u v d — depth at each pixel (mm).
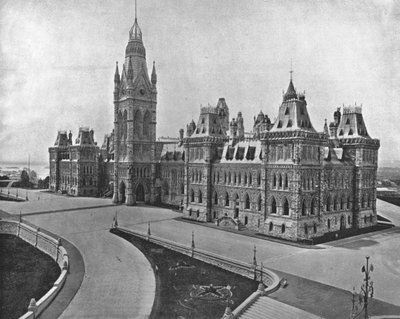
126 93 121000
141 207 112812
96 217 93625
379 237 72750
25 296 47500
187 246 63156
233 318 38062
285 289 44438
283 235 70625
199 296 44906
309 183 71562
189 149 96812
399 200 91875
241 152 85375
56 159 157250
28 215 95312
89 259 59062
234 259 55375
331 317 37219
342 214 81562
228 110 117062
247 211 80938
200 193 93688
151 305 42469
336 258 57000
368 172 86562
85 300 43875
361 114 88125
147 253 62906
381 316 37281
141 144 122938
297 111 72500
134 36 122750
